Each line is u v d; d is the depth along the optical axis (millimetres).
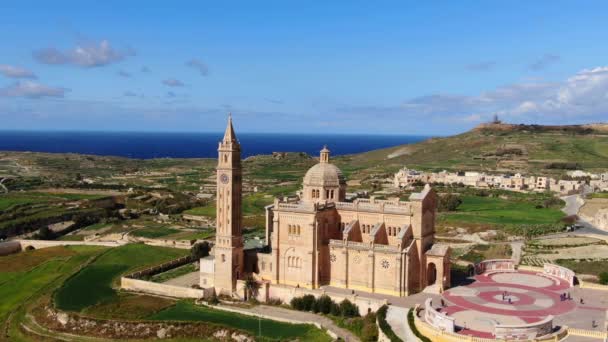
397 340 101750
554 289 132250
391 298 127000
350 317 123625
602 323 107000
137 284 146250
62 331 122250
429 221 137875
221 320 123250
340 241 136875
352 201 150625
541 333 98875
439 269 131625
